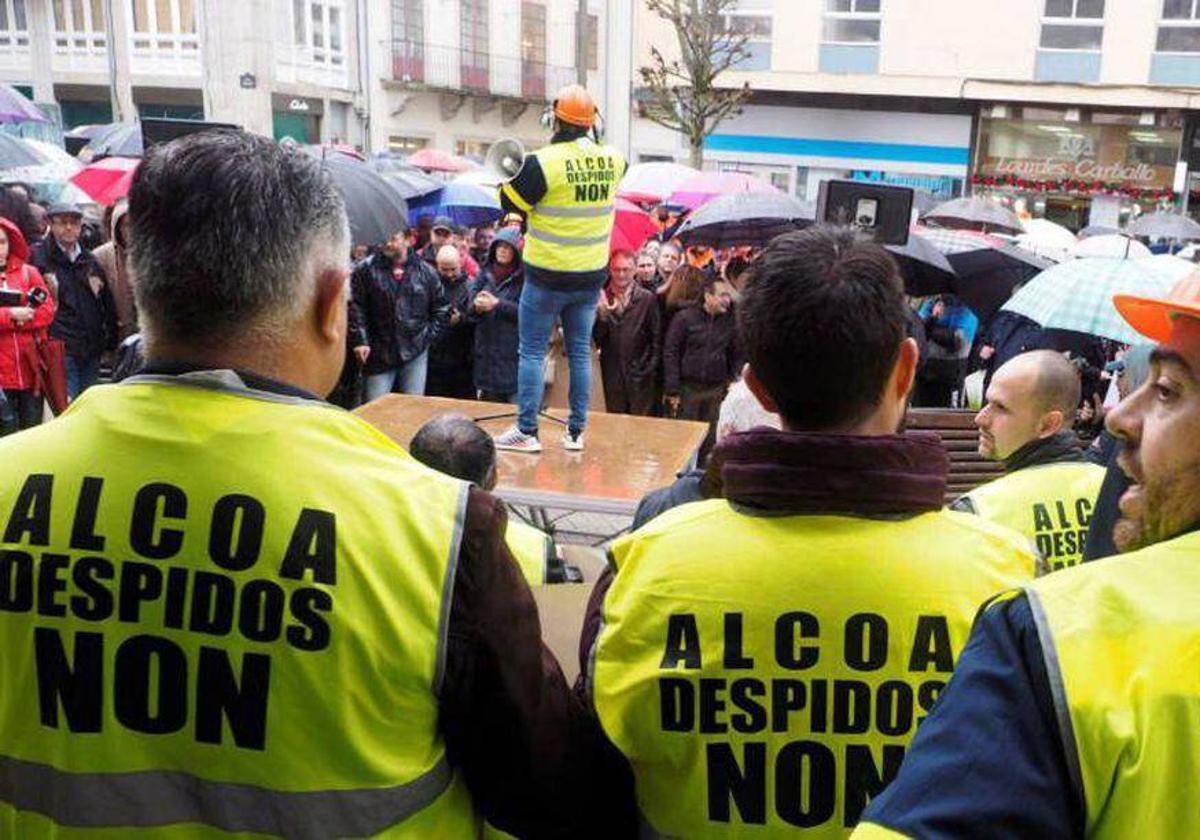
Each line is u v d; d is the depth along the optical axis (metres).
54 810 1.19
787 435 1.43
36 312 6.63
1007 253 8.26
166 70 25.66
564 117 4.54
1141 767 0.90
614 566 1.56
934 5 22.19
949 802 0.93
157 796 1.18
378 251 7.15
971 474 4.91
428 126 28.48
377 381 7.29
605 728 1.45
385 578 1.18
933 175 23.27
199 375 1.22
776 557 1.41
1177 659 0.92
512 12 29.23
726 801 1.42
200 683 1.17
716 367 7.36
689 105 21.23
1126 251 5.80
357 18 26.33
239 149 1.24
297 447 1.21
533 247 4.75
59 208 7.28
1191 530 1.01
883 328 1.43
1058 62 21.77
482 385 7.36
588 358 5.13
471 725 1.25
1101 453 3.23
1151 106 21.48
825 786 1.40
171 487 1.19
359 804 1.18
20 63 26.42
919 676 1.38
